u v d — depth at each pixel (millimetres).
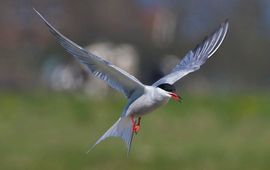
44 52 35719
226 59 38688
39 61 35719
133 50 31266
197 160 13906
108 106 17578
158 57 34594
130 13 39531
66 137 15008
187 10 39406
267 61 39250
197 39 38781
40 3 35344
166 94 8508
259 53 39219
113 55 29750
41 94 20484
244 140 15062
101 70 8242
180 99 8500
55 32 7871
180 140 14984
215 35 9297
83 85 23203
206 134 15445
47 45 35750
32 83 35312
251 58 39094
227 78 38500
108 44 31062
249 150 14438
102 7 37844
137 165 13648
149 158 13867
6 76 35344
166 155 14016
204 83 37594
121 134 8555
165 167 13641
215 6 38938
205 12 39000
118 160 13781
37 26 35719
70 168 13586
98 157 13875
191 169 13617
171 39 39344
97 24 37469
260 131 15828
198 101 18234
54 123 16047
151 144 14586
